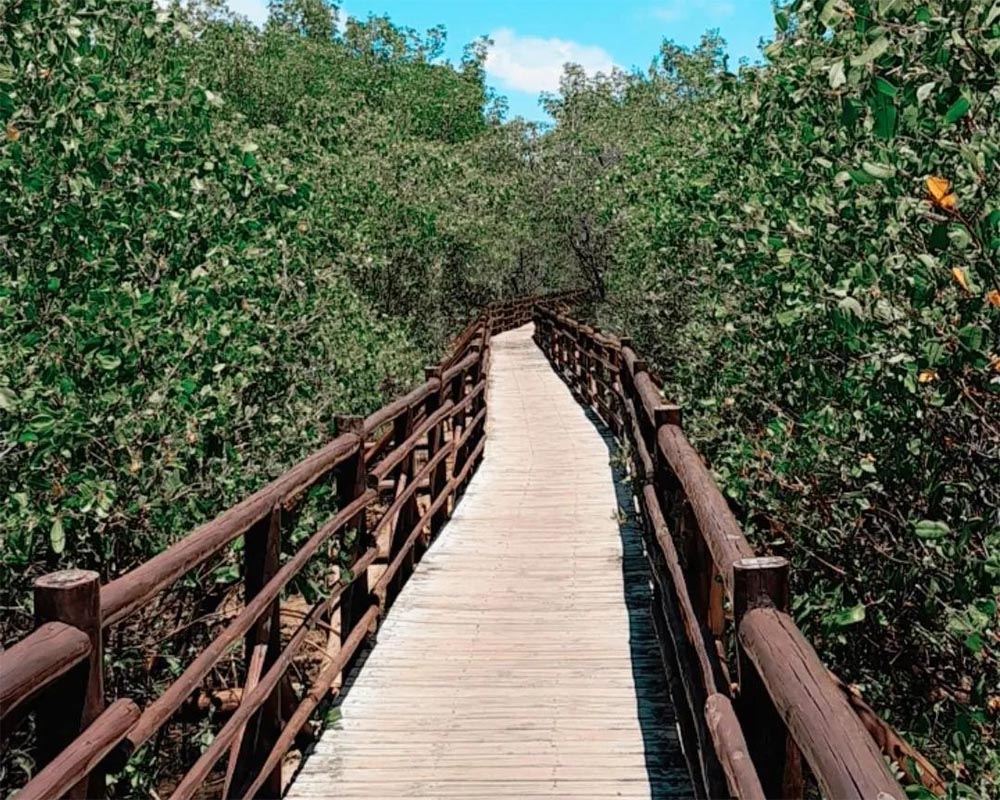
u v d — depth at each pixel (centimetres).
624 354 900
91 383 443
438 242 1747
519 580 632
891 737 289
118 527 443
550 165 2619
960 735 306
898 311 346
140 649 459
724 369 600
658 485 485
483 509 839
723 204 627
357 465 488
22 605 421
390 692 461
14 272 459
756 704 216
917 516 412
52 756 210
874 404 405
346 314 856
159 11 529
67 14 469
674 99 2339
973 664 379
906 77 317
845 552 443
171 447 446
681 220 856
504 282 3222
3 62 457
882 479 423
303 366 647
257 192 579
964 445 377
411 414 657
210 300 497
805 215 455
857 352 416
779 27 411
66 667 199
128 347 445
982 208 310
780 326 478
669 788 367
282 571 361
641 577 630
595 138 2411
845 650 448
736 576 221
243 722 310
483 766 387
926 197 328
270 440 557
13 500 395
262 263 588
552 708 439
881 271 355
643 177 1252
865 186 394
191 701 476
